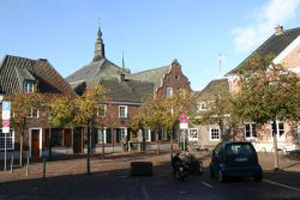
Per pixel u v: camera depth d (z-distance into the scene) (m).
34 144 29.12
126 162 23.33
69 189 12.27
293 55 26.38
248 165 12.54
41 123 29.53
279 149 25.33
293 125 26.03
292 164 18.59
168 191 11.23
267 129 27.78
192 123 27.61
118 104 36.91
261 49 30.44
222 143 13.61
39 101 21.64
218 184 12.48
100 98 18.47
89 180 14.80
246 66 16.75
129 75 49.66
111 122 35.06
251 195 9.85
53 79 32.50
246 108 15.69
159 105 26.12
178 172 13.89
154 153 32.06
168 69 43.56
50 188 12.61
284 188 10.96
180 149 36.34
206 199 9.49
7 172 18.06
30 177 16.03
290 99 15.20
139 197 10.18
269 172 15.55
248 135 29.67
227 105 25.45
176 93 26.98
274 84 15.63
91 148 31.66
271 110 15.39
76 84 39.94
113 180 14.64
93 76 44.06
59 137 31.03
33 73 31.25
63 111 18.25
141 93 40.69
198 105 30.06
